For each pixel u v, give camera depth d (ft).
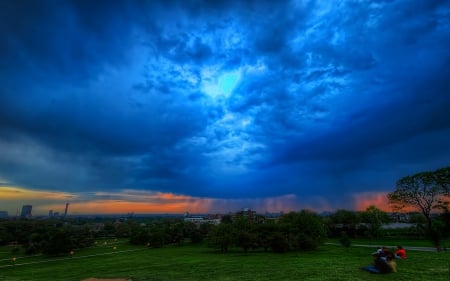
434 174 217.97
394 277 87.15
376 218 313.53
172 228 498.69
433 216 248.73
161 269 156.76
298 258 185.26
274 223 337.52
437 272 90.68
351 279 87.56
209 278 111.65
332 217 432.25
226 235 317.42
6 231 508.12
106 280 127.54
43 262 300.61
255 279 100.83
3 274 211.82
